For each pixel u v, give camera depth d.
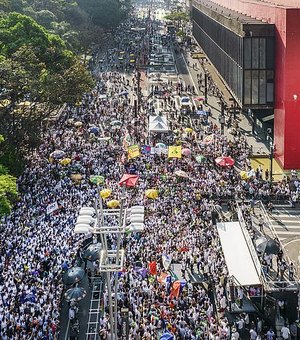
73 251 60.44
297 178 84.44
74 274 53.09
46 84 91.12
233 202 74.12
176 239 63.81
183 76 158.88
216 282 56.41
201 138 101.44
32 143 87.06
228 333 48.81
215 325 49.84
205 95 129.12
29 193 75.50
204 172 83.25
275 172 87.69
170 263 57.91
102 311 53.59
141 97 132.00
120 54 191.38
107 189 72.12
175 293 52.28
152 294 53.75
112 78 154.75
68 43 147.50
